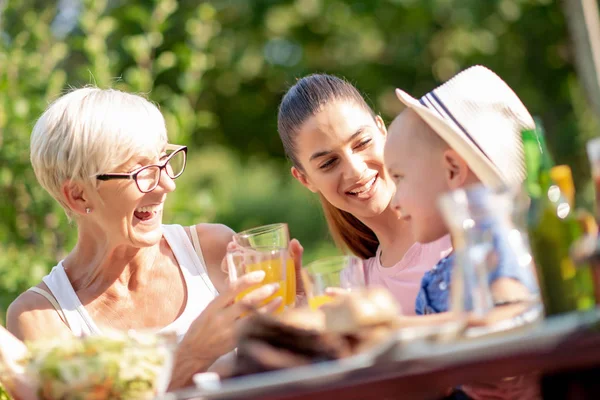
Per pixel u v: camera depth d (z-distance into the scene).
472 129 1.90
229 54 11.05
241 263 2.10
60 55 5.08
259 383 1.46
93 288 2.61
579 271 1.59
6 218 4.65
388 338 1.46
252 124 11.66
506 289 1.52
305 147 2.62
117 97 2.50
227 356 2.18
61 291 2.60
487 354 1.39
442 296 1.94
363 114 2.62
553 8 10.58
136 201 2.43
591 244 1.53
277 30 11.21
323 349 1.53
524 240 1.60
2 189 4.65
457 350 1.41
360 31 11.22
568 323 1.39
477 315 1.48
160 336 1.69
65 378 1.58
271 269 2.08
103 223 2.48
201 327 2.08
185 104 4.98
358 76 11.09
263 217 14.57
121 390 1.59
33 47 4.99
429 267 2.44
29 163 4.65
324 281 1.76
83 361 1.59
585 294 1.58
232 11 11.13
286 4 11.02
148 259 2.64
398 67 11.09
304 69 11.21
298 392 1.42
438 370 1.39
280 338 1.56
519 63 10.83
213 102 11.45
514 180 1.88
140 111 2.49
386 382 1.40
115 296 2.60
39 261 4.55
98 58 4.80
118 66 5.42
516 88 10.76
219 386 1.50
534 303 1.53
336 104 2.59
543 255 1.62
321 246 12.46
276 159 11.95
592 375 1.43
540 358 1.36
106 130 2.40
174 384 2.09
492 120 1.92
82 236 2.61
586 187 9.74
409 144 1.91
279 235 2.19
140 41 5.01
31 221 4.70
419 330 1.43
